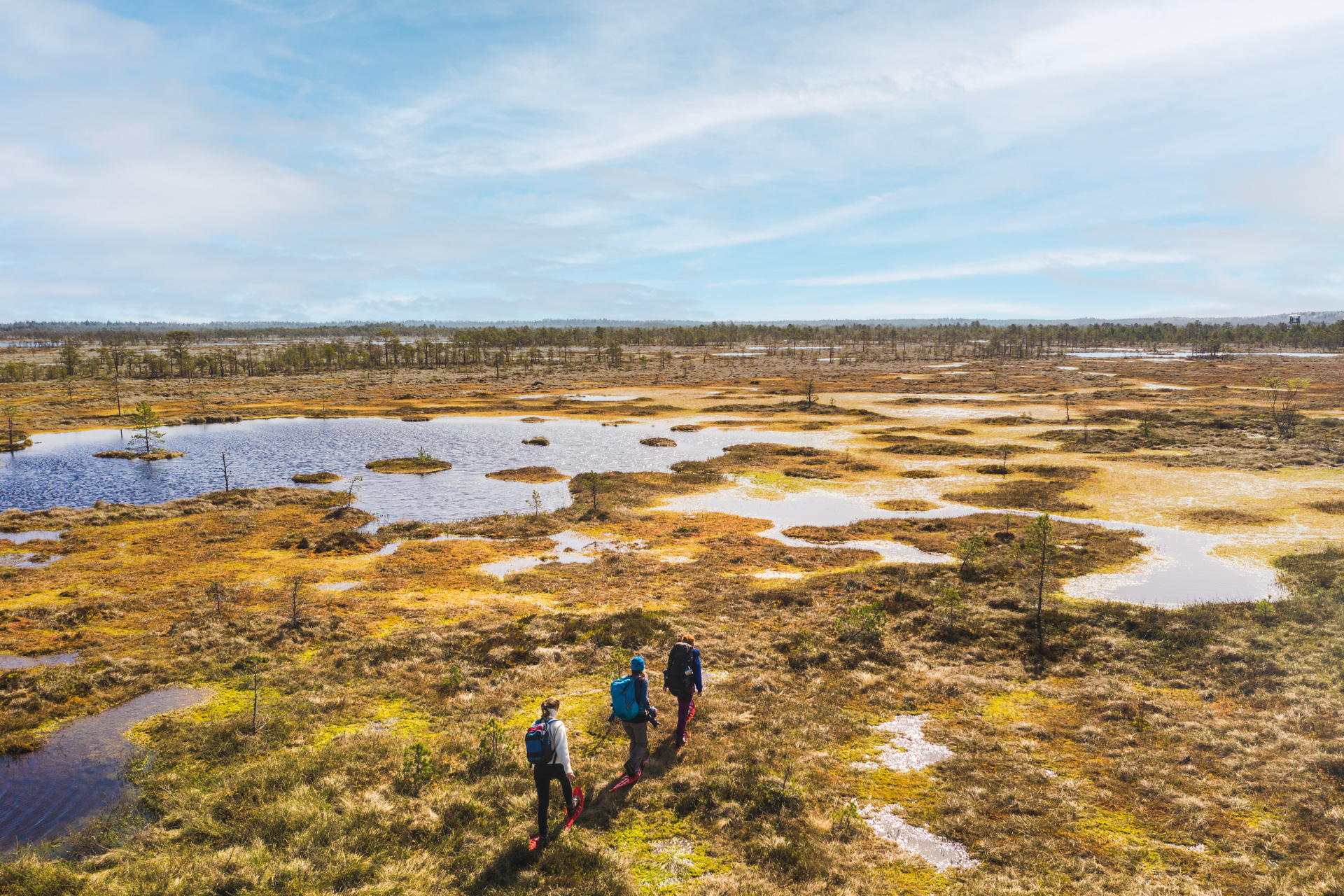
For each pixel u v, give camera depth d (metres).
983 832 9.62
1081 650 18.23
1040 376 137.38
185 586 25.72
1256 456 52.50
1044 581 26.14
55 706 14.90
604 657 17.30
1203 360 176.88
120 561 29.88
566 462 58.78
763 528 36.47
